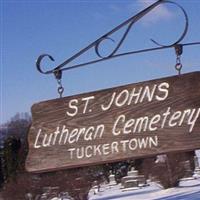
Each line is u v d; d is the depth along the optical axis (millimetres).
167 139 3578
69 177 22578
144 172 31406
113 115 3695
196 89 3570
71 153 3744
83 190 22391
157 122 3613
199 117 3543
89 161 3703
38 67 3908
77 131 3748
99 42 3867
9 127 59594
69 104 3787
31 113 3852
